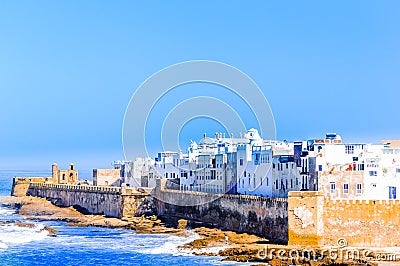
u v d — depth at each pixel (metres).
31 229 193.62
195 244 153.00
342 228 140.00
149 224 194.00
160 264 134.50
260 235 155.62
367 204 140.38
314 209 139.12
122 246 158.50
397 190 152.38
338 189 152.25
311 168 155.25
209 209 181.25
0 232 186.62
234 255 138.88
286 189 165.25
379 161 152.88
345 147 157.50
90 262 139.75
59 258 144.88
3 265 138.50
